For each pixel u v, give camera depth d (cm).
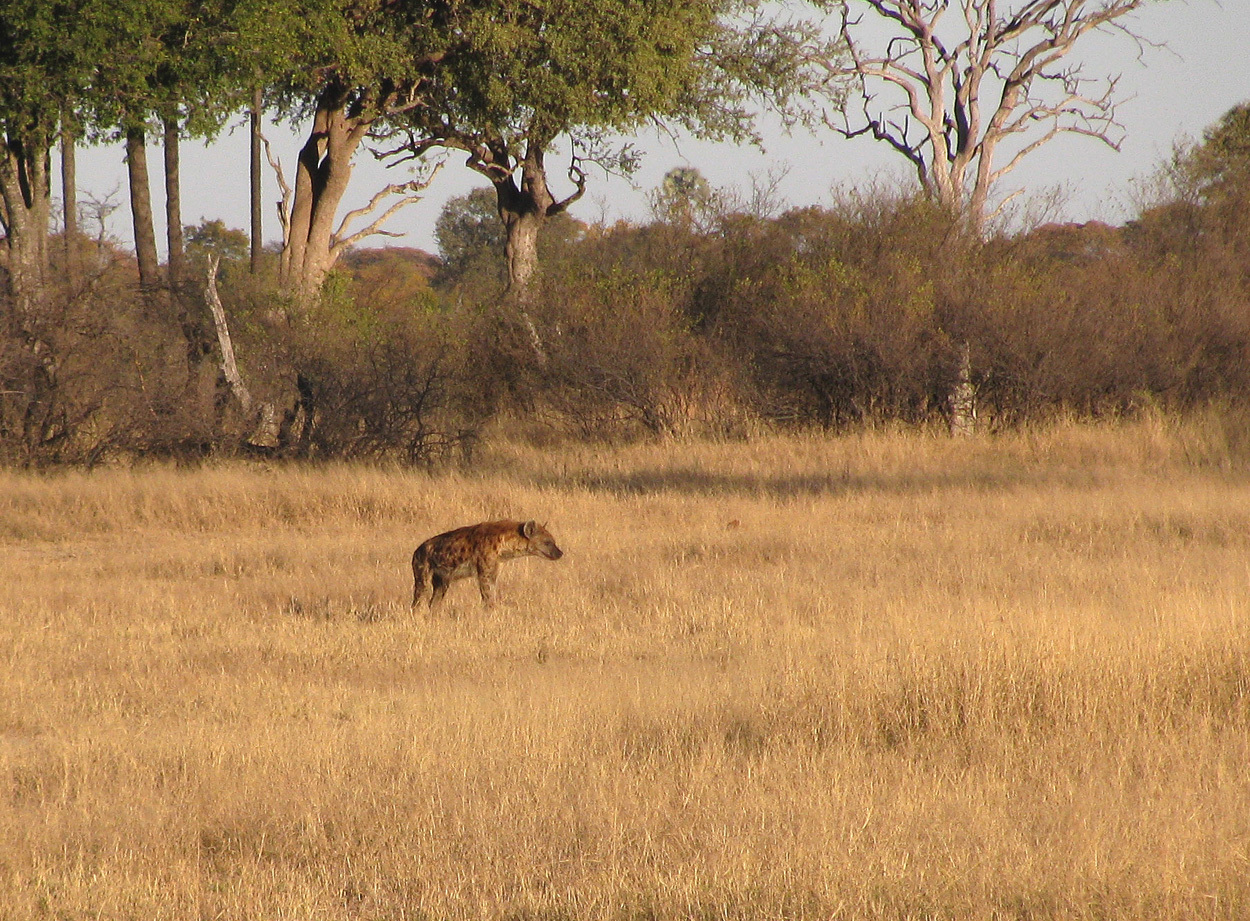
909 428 2477
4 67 2220
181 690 864
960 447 2264
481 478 1964
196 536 1662
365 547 1506
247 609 1169
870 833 559
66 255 2430
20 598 1210
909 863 525
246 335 2447
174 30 2495
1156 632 854
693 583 1238
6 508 1738
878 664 812
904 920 479
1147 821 557
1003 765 665
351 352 2402
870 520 1620
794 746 706
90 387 2167
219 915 496
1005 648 814
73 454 2145
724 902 488
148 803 625
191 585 1303
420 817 595
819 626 1024
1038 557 1309
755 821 578
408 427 2345
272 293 2583
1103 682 770
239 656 968
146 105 2444
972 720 734
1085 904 482
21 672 902
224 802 621
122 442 2169
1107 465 2055
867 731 735
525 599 1187
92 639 1034
